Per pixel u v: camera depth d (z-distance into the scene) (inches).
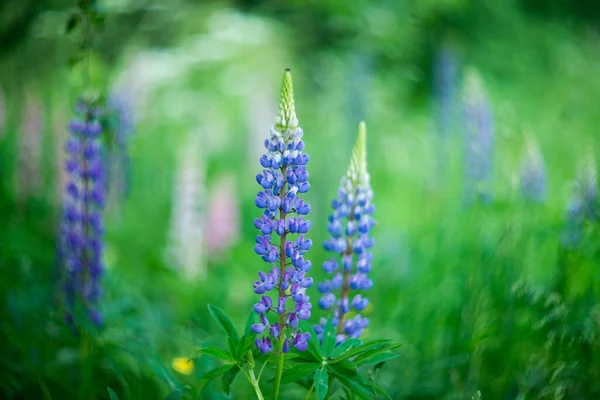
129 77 141.3
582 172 86.4
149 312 87.2
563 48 218.1
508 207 93.7
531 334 81.1
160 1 162.4
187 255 100.6
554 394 78.8
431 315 88.4
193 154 101.8
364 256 73.4
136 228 117.6
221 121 174.7
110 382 78.5
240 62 189.2
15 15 111.2
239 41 190.9
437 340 86.4
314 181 117.6
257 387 69.6
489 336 81.2
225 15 186.7
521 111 177.3
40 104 111.4
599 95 183.6
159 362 74.6
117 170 103.1
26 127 108.9
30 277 90.7
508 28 217.3
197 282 98.0
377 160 149.6
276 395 69.6
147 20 163.6
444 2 194.5
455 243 96.9
